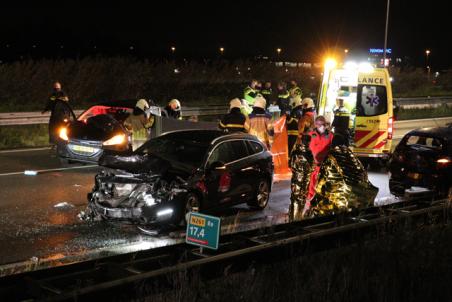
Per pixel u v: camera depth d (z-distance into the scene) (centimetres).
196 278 541
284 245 668
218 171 952
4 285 545
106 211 880
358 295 547
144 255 639
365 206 891
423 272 615
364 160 1605
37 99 2973
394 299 549
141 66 3456
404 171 1116
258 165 1065
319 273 582
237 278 563
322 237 718
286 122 1466
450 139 1109
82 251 783
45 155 1617
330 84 1622
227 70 3997
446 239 730
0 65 2980
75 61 3219
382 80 1509
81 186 1213
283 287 558
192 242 578
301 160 920
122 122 1407
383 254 659
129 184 877
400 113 3341
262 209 1081
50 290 505
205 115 2755
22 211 997
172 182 891
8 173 1337
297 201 919
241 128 1205
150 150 993
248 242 688
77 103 3062
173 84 3600
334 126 1462
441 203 980
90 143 1353
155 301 499
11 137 1938
